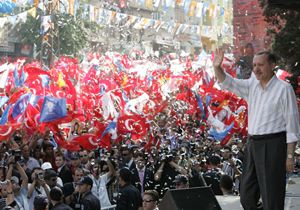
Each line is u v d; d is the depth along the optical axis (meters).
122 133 20.59
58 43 48.44
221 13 45.22
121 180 11.97
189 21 54.91
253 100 5.95
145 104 25.11
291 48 29.00
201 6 40.66
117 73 34.53
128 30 61.31
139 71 36.72
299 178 11.28
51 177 12.62
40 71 22.00
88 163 15.12
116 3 56.03
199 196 5.82
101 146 19.36
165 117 24.92
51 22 40.25
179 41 73.19
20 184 13.57
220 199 8.20
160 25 41.59
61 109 18.45
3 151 16.31
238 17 53.00
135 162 15.32
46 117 18.39
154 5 42.34
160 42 70.50
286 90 5.80
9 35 54.69
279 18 32.00
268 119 5.82
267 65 5.82
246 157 6.06
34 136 18.09
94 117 22.02
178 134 22.09
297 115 5.79
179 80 36.62
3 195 11.98
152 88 32.56
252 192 5.99
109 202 13.91
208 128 25.20
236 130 24.38
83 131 20.17
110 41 60.44
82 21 53.47
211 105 25.05
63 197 11.65
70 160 16.25
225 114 24.67
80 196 11.87
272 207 5.81
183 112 27.86
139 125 20.69
